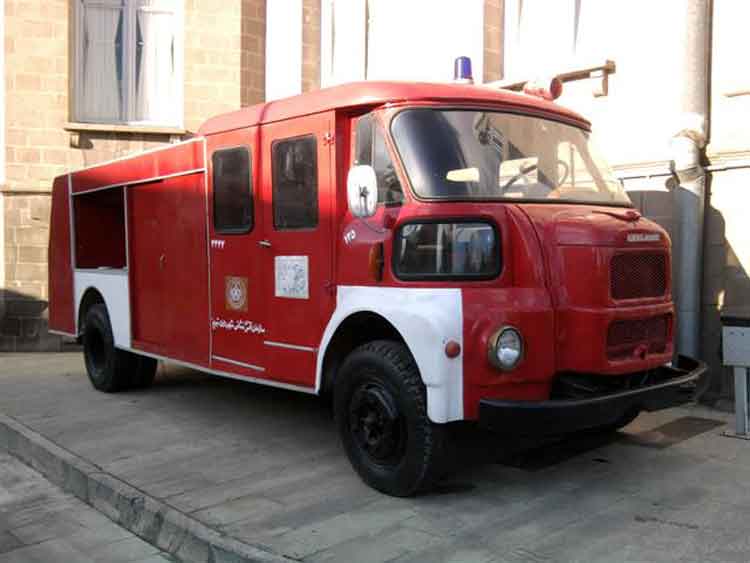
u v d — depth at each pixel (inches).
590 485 195.9
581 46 338.0
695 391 201.6
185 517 181.3
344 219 203.6
